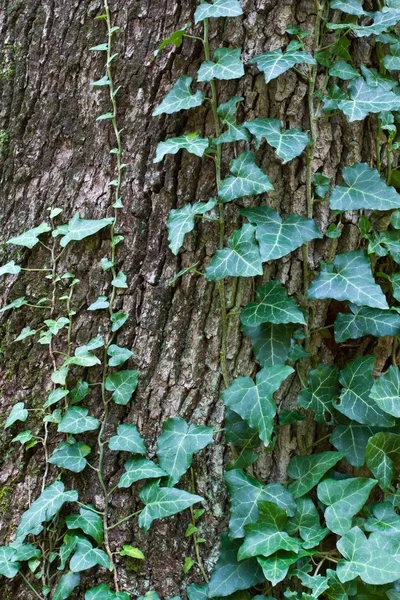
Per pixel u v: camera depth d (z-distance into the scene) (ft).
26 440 4.18
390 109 4.02
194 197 4.14
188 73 4.14
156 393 4.16
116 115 4.19
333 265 4.07
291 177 4.12
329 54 4.08
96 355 4.19
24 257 4.27
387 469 4.01
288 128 4.10
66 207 4.25
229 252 4.01
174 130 4.14
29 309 4.26
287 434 4.13
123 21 4.19
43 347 4.25
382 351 4.17
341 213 4.13
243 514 3.98
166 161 4.15
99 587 4.05
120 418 4.17
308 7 4.09
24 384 4.25
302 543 3.92
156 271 4.16
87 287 4.22
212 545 4.09
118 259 4.19
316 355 4.13
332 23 4.05
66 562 4.14
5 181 4.29
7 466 4.22
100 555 4.06
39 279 4.26
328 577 3.84
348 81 4.13
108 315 4.19
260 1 4.09
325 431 4.15
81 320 4.22
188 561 4.08
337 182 4.14
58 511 4.12
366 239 4.15
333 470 4.10
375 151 4.16
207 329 4.14
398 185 4.17
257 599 3.96
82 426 4.12
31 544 4.12
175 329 4.15
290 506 3.98
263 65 4.00
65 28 4.25
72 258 4.24
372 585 3.93
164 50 4.15
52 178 4.27
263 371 3.99
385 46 4.17
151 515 4.00
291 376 4.14
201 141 4.03
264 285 4.07
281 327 4.06
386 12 4.09
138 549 4.10
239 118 4.11
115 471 4.15
